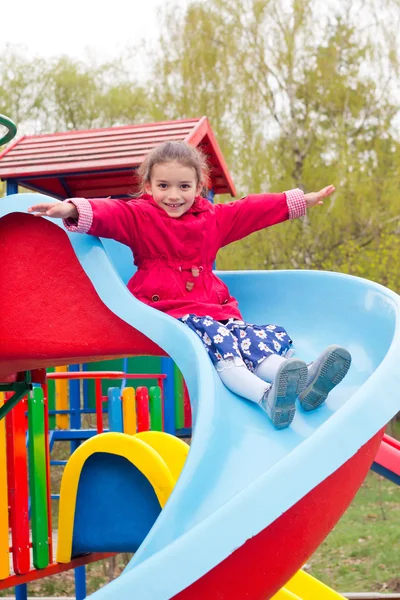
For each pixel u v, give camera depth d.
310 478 1.91
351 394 2.61
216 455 2.12
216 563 1.81
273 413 2.27
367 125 16.69
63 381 8.70
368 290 2.91
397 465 4.64
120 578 1.82
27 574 3.97
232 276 3.29
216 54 16.27
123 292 2.58
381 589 7.34
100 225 2.67
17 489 3.99
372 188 15.98
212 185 8.27
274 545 1.98
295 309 3.15
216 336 2.54
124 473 3.95
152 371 8.59
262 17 16.38
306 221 15.91
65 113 21.34
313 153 16.20
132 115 21.27
